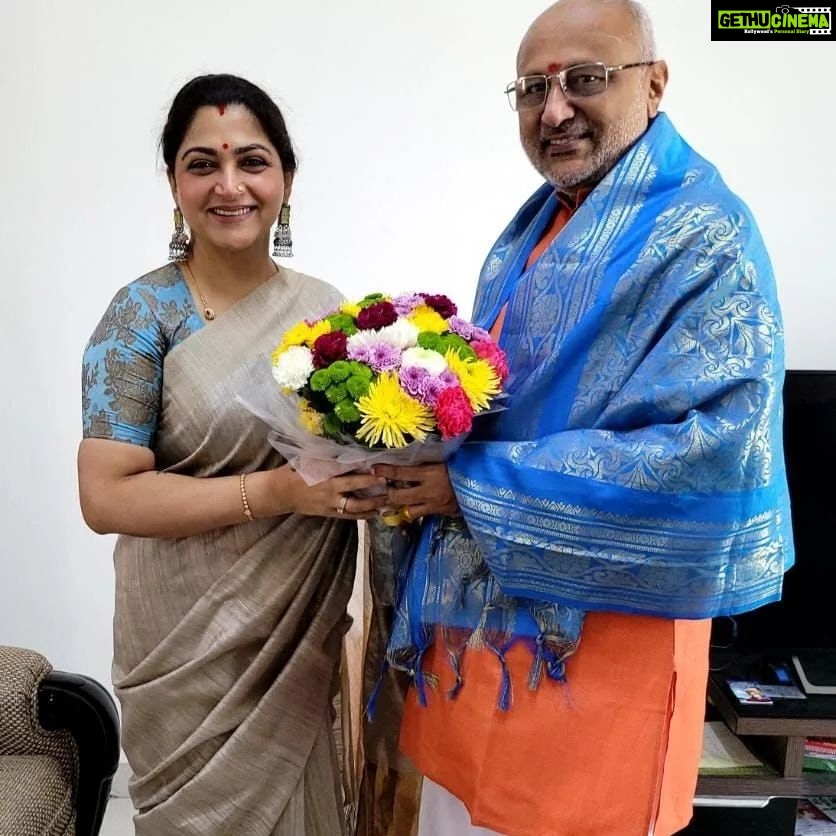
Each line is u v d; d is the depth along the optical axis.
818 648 1.57
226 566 1.08
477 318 1.12
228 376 1.03
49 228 1.73
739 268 0.82
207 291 1.09
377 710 1.26
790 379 1.47
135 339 1.02
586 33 0.91
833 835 1.59
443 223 1.77
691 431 0.79
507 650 0.96
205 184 1.00
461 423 0.79
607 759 0.92
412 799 1.29
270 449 1.05
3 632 1.96
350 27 1.66
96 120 1.68
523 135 1.01
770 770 1.47
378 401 0.78
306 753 1.13
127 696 1.11
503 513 0.86
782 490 0.88
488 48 1.67
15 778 1.14
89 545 1.92
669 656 0.90
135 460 1.02
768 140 1.68
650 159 0.93
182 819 1.10
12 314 1.77
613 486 0.81
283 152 1.06
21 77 1.65
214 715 1.07
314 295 1.14
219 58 1.67
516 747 0.96
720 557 0.82
